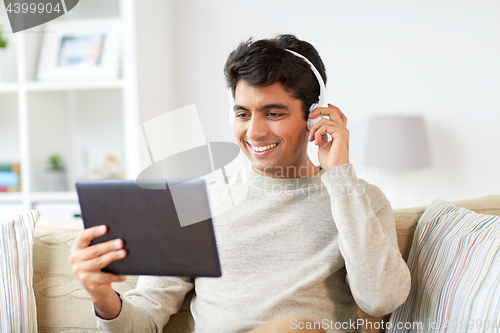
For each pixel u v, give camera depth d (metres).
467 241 0.99
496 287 0.85
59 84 2.28
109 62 2.34
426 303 1.01
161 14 2.47
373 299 0.91
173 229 0.81
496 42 2.44
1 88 2.33
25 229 1.16
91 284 0.83
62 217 2.34
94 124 2.65
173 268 0.82
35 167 2.39
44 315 1.16
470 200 1.23
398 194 2.56
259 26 2.54
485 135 2.49
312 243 1.04
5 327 1.07
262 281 1.01
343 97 2.54
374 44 2.51
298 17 2.52
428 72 2.49
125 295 1.10
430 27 2.47
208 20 2.57
